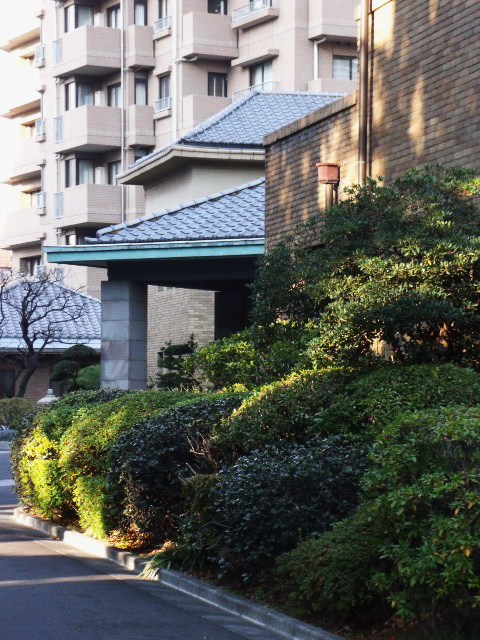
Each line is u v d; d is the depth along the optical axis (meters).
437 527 8.38
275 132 21.88
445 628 9.06
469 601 8.47
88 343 50.09
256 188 28.39
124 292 26.17
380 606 9.84
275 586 11.24
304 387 13.34
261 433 12.97
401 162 17.75
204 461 13.48
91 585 12.29
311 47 48.50
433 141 16.89
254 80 50.59
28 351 46.56
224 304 30.36
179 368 24.67
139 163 36.59
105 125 53.84
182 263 25.81
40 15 59.34
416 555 8.72
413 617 8.98
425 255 13.55
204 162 34.44
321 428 12.59
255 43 50.19
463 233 14.38
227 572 11.78
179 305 39.28
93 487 15.20
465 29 16.08
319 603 9.95
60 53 55.78
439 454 8.83
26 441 18.42
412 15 17.48
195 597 11.71
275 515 10.99
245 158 33.94
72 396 19.36
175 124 51.06
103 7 55.75
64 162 56.75
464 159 16.06
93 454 15.92
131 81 53.94
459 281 13.58
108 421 15.85
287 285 15.70
